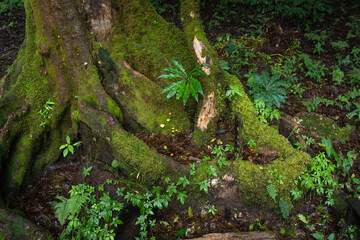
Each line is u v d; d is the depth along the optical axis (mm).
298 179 3328
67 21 3287
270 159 3416
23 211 3014
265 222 3172
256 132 3561
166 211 3219
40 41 3342
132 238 3064
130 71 3592
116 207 2787
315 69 5707
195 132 3578
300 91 5141
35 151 3439
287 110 4848
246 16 8078
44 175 3523
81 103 3406
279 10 8062
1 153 3117
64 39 3348
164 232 3049
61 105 3535
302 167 3264
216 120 3607
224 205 3219
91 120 3332
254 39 6395
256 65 5789
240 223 3135
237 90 3691
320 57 6586
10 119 3252
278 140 3520
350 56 6625
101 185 3043
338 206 3467
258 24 7715
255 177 3105
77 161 3686
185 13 3693
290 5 8180
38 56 3482
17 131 3301
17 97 3471
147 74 3811
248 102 3848
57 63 3443
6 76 3678
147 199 2977
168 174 3164
